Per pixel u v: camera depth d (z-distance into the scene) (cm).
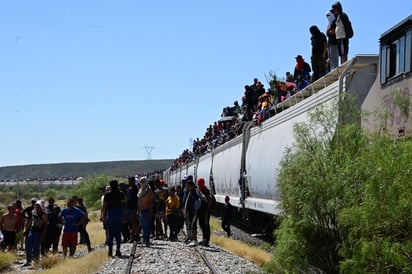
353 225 820
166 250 1902
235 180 2914
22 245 2594
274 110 2328
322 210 1001
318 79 1659
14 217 2344
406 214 718
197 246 1986
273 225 2270
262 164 2208
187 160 6088
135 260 1705
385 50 1130
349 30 1650
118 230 1816
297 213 1052
